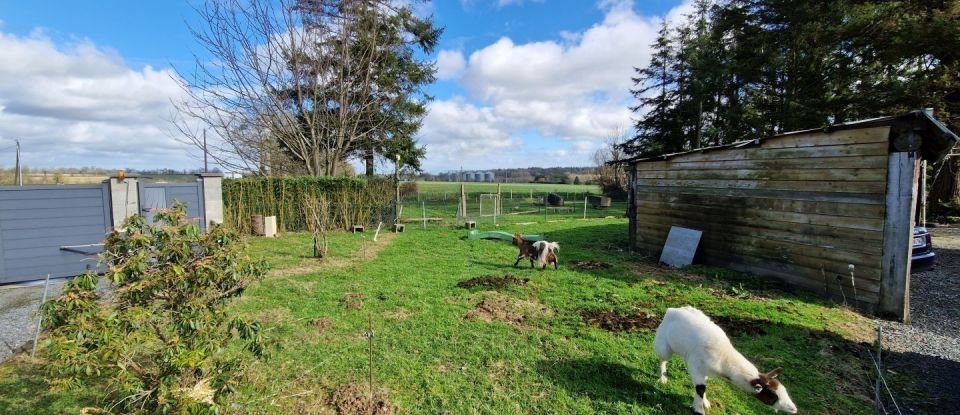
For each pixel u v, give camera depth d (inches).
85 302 104.6
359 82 818.2
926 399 152.5
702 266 360.2
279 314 245.3
